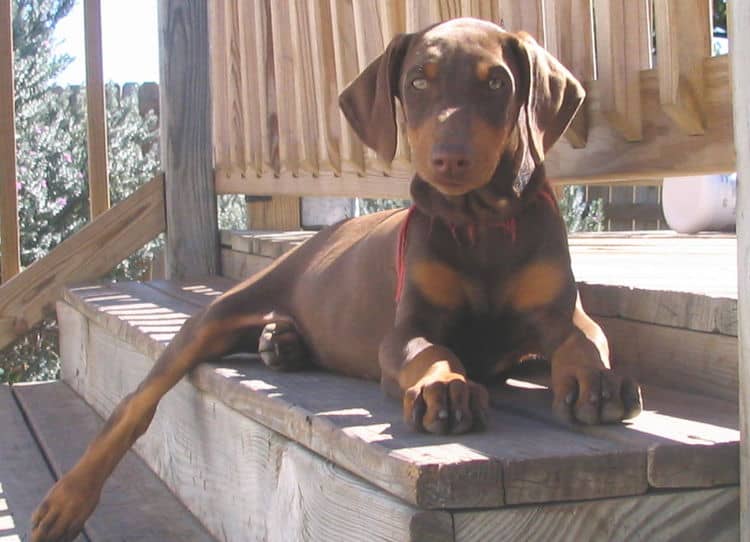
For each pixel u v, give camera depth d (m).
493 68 2.58
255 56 5.84
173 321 4.39
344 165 4.96
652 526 2.15
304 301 3.54
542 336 2.78
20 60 8.62
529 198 2.78
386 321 3.15
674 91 2.97
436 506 2.01
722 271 3.50
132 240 6.30
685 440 2.19
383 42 4.41
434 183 2.53
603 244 5.06
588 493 2.09
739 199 2.15
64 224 8.57
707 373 2.78
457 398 2.28
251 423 2.98
